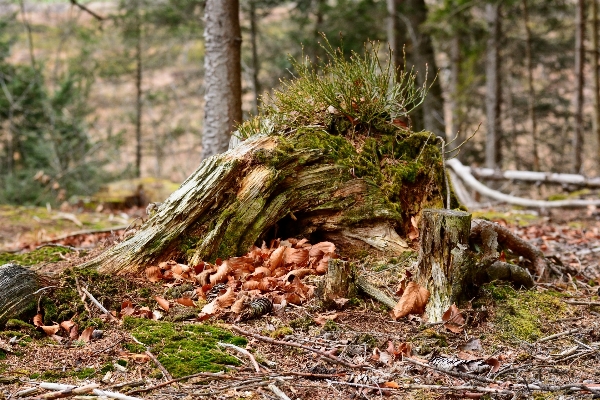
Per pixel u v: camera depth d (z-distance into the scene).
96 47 20.52
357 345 3.31
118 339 3.33
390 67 5.01
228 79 6.76
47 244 6.14
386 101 4.89
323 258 4.37
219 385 2.90
